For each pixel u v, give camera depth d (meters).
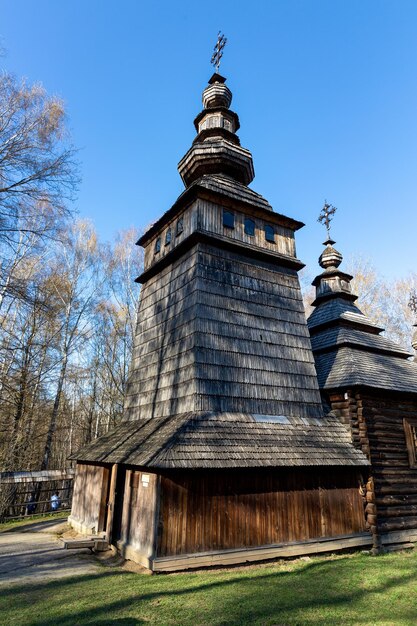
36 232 11.92
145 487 9.09
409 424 12.87
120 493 10.73
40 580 7.68
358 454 11.08
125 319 27.33
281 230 13.92
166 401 11.00
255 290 12.27
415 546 11.20
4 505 15.64
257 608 6.07
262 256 12.81
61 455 30.67
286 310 12.67
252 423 10.16
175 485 8.49
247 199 13.24
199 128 16.41
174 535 8.19
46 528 13.87
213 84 16.62
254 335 11.53
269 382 11.16
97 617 5.69
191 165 14.75
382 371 13.23
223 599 6.43
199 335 10.48
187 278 11.77
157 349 12.42
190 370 10.21
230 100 16.70
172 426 9.51
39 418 22.38
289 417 11.09
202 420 9.45
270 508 9.48
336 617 5.80
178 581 7.37
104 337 27.19
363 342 14.32
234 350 10.91
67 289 23.09
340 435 11.48
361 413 11.68
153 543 8.12
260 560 8.90
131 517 9.59
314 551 9.66
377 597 6.71
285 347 12.02
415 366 15.12
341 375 12.52
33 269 19.06
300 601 6.42
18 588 7.15
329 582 7.54
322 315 15.99
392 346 15.23
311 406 11.69
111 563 9.10
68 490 20.39
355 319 15.36
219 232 12.27
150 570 7.94
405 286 34.22
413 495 11.93
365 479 11.16
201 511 8.60
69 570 8.45
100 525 10.91
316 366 14.05
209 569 8.30
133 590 6.86
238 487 9.21
